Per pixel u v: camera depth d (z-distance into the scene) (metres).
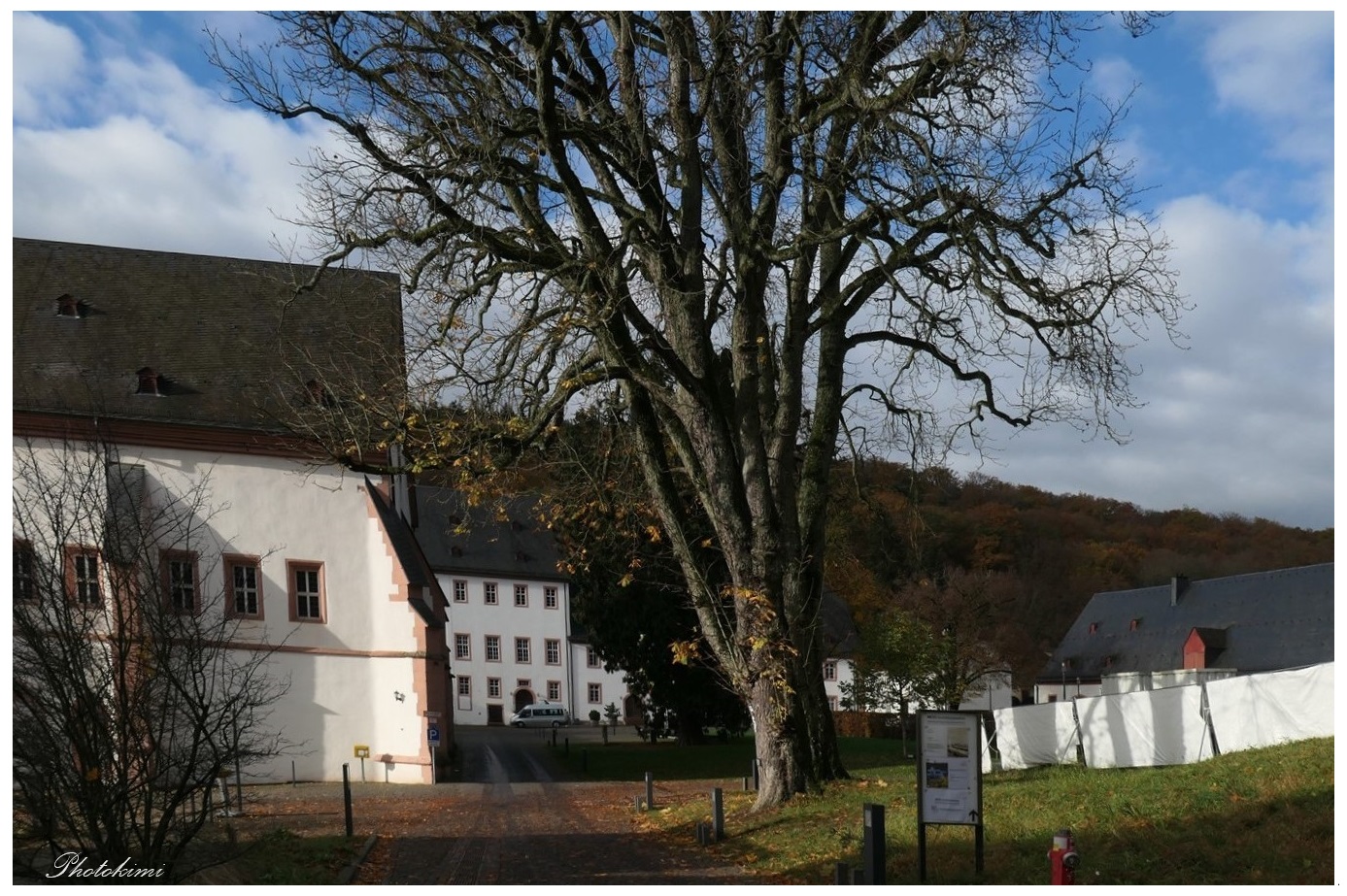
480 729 79.81
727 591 21.67
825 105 20.44
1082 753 25.12
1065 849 11.98
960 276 20.12
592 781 36.88
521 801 29.75
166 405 34.81
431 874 16.69
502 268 20.17
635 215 20.30
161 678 13.63
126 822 12.91
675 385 21.92
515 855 18.69
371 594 36.09
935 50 18.69
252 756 17.25
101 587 13.45
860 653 57.75
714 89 20.84
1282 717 20.75
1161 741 23.08
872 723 64.81
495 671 88.69
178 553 15.64
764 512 21.48
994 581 76.38
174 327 37.19
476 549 89.94
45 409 33.28
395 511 38.38
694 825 21.12
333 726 35.34
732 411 21.94
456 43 19.36
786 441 22.72
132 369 35.59
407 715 35.66
